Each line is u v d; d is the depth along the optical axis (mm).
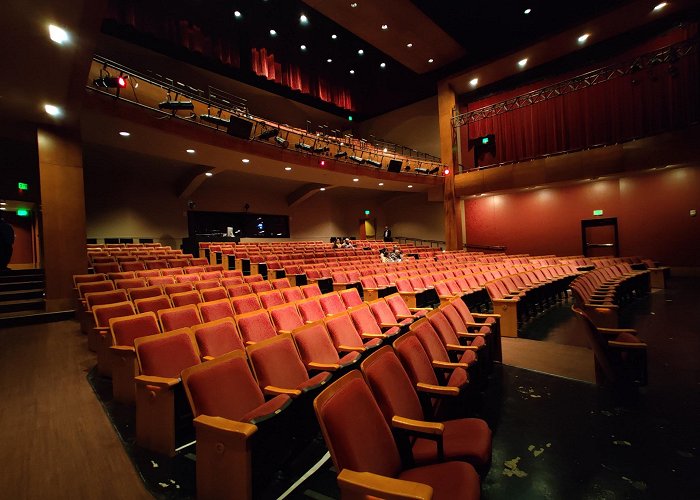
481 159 12500
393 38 10844
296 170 9797
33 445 2059
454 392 1797
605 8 9312
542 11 9742
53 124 5723
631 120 9648
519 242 11953
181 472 1821
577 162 10273
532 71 11594
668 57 8398
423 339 2365
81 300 4414
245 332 2736
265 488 1640
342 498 1170
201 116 6809
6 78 4289
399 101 14375
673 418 2244
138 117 6168
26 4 3121
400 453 1505
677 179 9289
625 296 5980
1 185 7477
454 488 1267
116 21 8844
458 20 10117
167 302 3537
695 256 9055
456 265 8031
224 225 12516
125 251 7738
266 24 11453
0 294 5766
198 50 10242
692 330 4109
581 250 10797
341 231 15797
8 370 3248
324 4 9344
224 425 1507
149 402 2018
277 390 1937
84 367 3312
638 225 9867
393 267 7547
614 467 1799
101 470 1838
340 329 2850
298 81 12867
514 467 1824
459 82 12438
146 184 10648
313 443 2141
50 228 5613
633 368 2627
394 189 13281
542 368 3188
